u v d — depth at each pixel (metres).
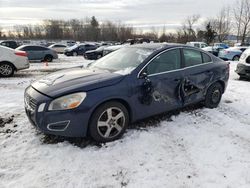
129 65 3.96
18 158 3.08
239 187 2.66
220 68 5.14
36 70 11.58
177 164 3.05
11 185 2.59
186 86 4.41
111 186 2.63
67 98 3.18
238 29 42.16
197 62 4.76
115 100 3.51
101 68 4.15
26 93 3.62
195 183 2.71
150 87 3.80
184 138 3.73
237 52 17.31
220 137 3.81
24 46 15.99
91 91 3.28
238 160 3.18
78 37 79.88
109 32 77.56
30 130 3.86
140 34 76.25
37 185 2.60
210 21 51.50
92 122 3.33
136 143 3.51
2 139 3.56
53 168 2.89
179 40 55.69
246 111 5.18
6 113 4.65
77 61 17.64
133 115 3.74
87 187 2.61
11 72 9.21
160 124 4.22
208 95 5.05
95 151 3.26
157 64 4.03
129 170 2.90
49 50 16.89
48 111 3.16
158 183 2.69
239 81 8.75
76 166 2.94
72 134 3.27
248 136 3.90
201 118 4.59
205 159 3.18
